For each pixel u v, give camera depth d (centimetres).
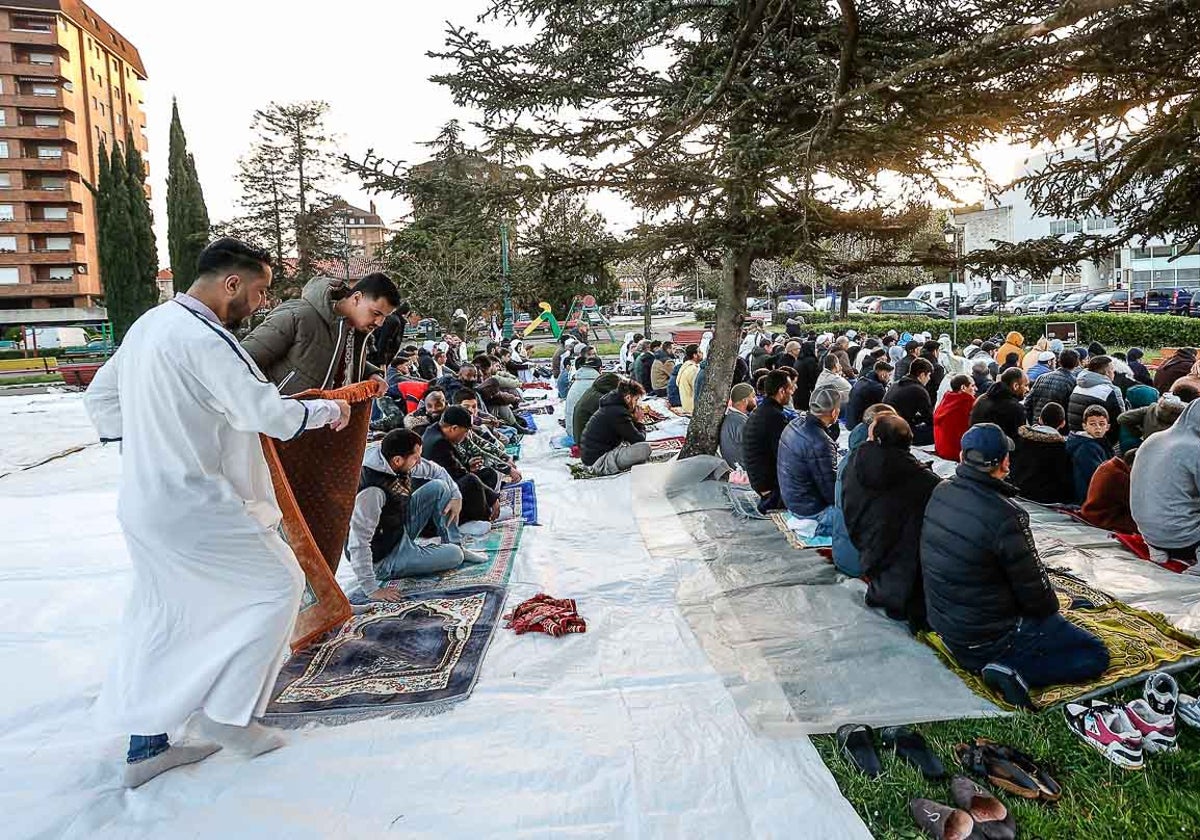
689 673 394
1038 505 674
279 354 425
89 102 5675
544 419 1321
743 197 575
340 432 386
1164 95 352
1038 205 428
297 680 390
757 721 339
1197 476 499
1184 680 364
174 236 4638
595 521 672
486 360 1273
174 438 296
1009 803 292
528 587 515
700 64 621
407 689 376
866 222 655
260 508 325
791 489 621
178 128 4625
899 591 427
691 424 841
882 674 378
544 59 604
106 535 682
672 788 301
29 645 451
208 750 326
